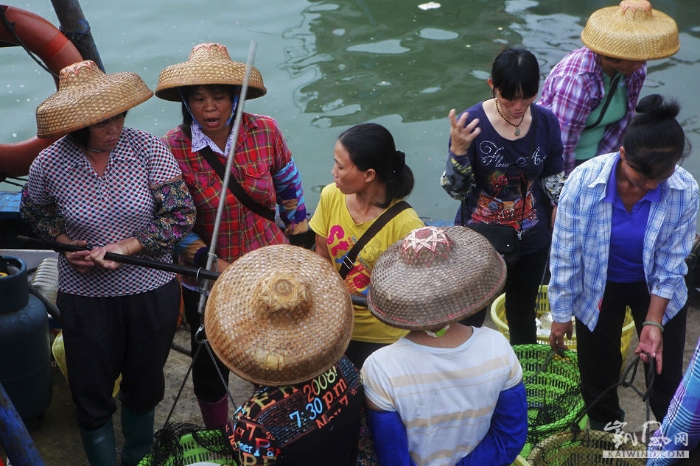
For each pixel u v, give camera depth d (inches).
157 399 138.3
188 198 127.4
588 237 125.5
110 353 130.0
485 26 434.3
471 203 149.6
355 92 382.0
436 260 88.6
